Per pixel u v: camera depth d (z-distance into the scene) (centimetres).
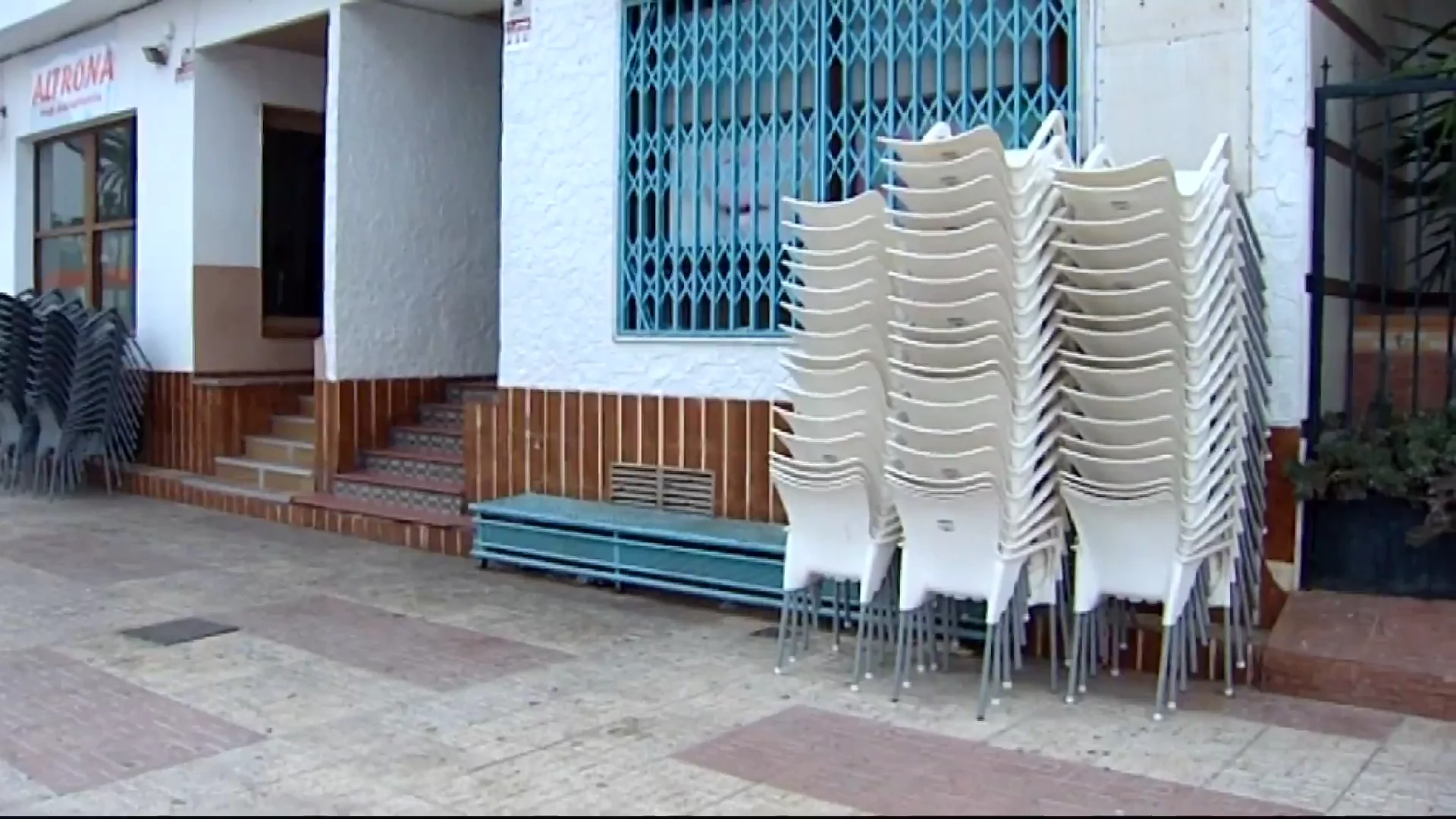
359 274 1056
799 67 760
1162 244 529
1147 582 543
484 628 705
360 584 820
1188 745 506
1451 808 442
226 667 628
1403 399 669
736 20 787
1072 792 456
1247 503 578
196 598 781
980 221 552
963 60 694
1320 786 462
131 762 494
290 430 1203
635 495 840
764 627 707
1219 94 620
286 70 1242
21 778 477
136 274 1270
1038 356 550
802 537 612
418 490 990
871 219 589
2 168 1443
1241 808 441
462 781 470
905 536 569
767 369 773
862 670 604
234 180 1214
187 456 1218
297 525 1040
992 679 568
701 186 809
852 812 439
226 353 1216
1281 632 582
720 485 797
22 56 1426
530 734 524
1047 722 537
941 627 629
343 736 523
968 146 547
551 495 885
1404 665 540
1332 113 638
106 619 727
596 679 604
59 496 1209
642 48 835
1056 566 566
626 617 732
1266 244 614
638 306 841
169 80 1210
